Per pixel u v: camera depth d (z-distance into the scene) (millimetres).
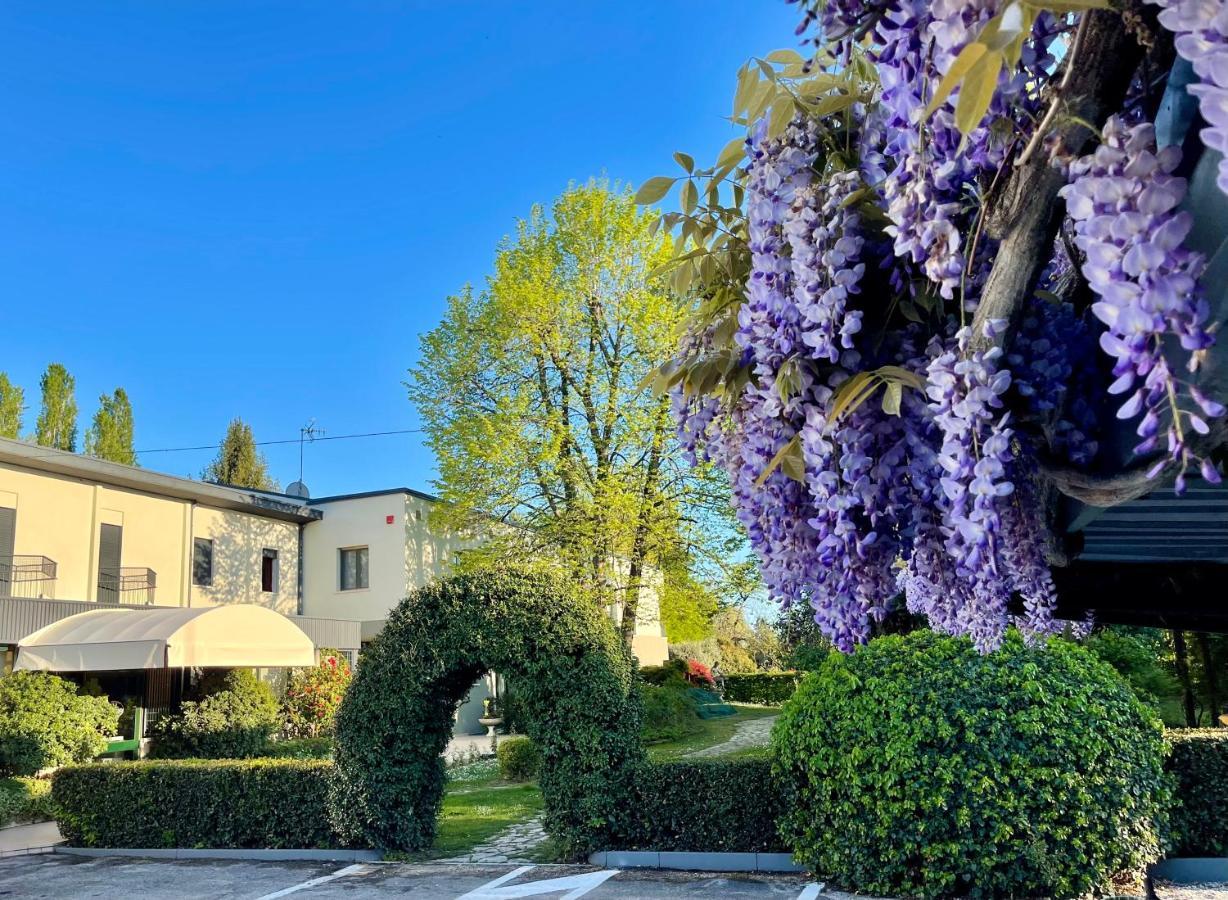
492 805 10195
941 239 1111
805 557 1579
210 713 12289
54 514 14438
